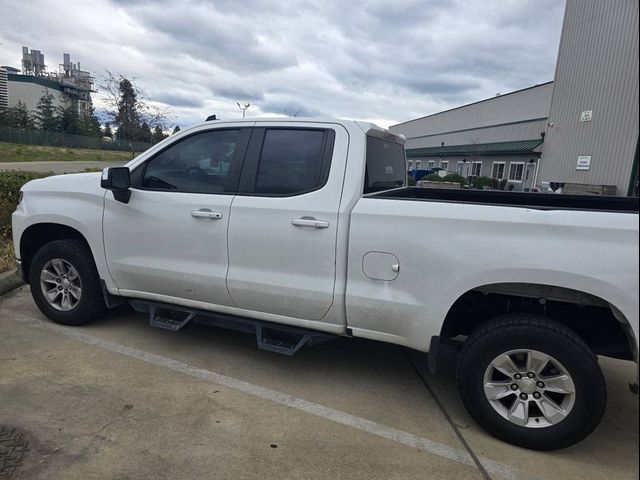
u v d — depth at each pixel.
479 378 2.95
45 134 56.94
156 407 3.18
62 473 2.49
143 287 4.03
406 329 3.17
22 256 4.58
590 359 2.71
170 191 3.85
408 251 3.06
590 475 2.70
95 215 4.09
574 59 22.28
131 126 36.62
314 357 4.13
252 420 3.09
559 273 2.69
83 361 3.80
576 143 22.11
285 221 3.40
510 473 2.69
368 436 2.99
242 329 3.78
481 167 37.88
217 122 3.83
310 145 3.52
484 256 2.86
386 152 4.02
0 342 4.08
